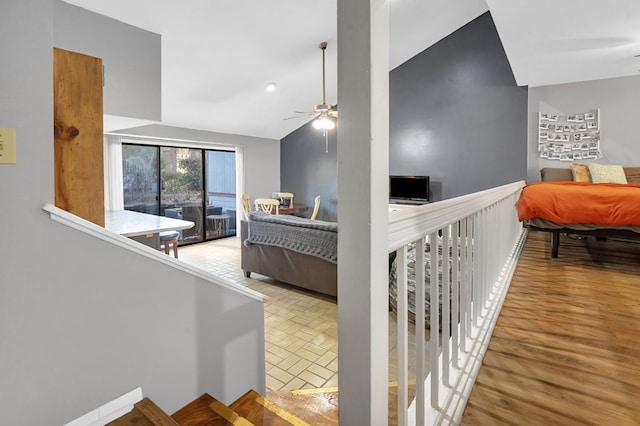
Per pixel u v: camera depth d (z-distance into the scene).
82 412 1.17
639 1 2.76
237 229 7.54
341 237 0.77
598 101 4.88
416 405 1.04
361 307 0.75
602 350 1.66
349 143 0.75
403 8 5.07
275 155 8.12
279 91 5.81
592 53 3.87
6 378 1.00
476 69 5.82
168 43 3.77
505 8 2.89
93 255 1.16
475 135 5.87
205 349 1.58
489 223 2.13
